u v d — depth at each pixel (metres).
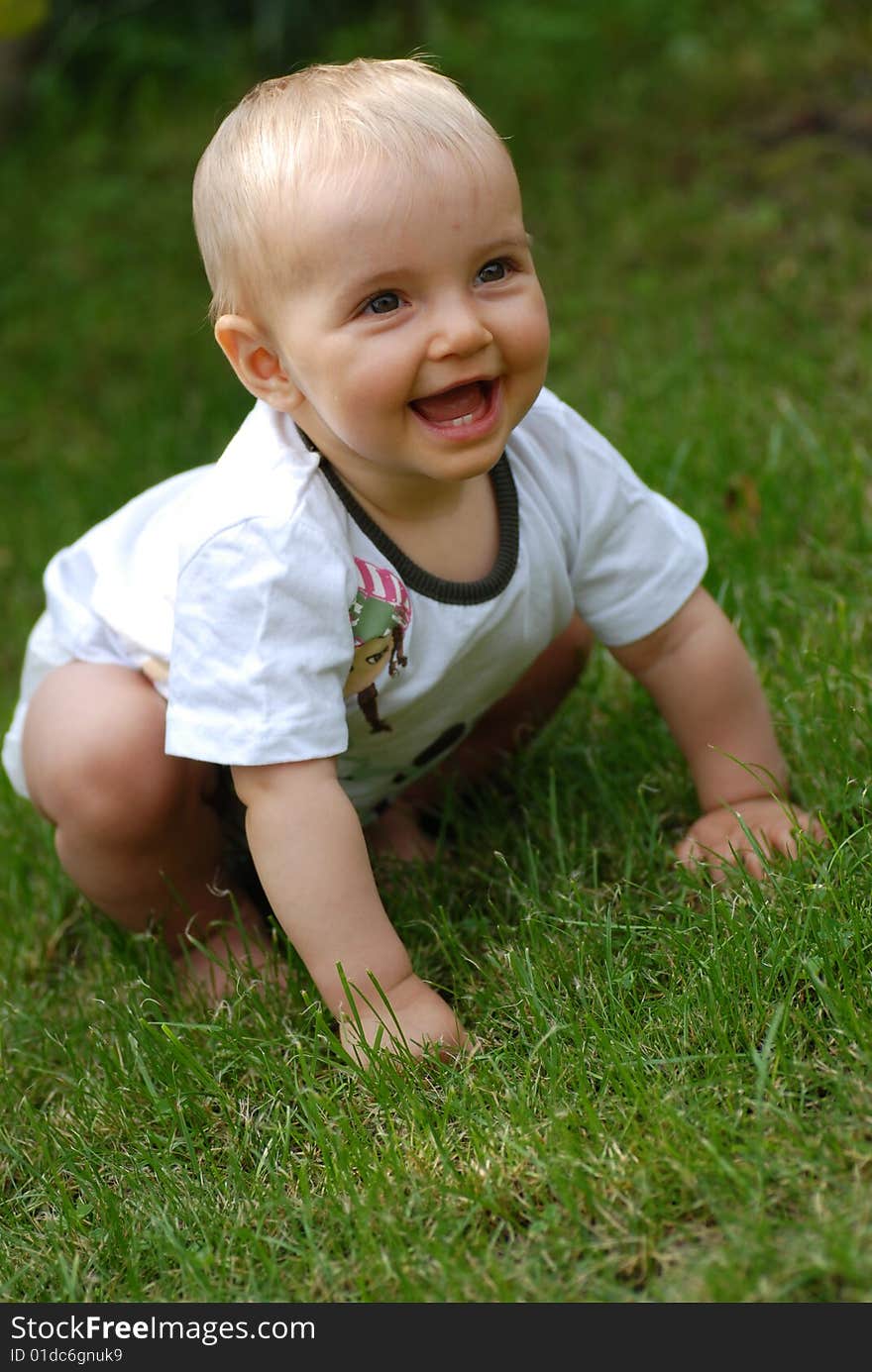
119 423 4.39
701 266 4.30
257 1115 1.89
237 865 2.33
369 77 1.77
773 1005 1.75
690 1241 1.49
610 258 4.48
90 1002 2.24
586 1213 1.55
